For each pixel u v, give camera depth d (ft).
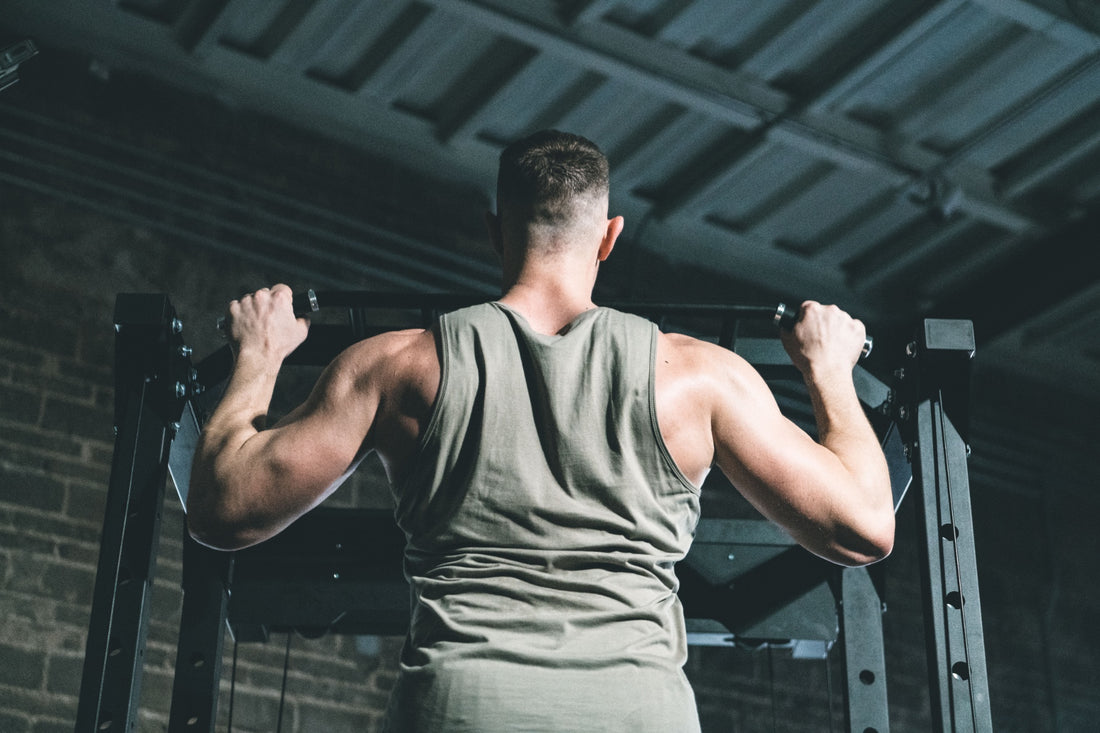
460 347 4.07
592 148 4.59
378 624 8.41
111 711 4.91
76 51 19.75
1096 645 24.93
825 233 24.03
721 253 24.22
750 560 8.76
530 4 19.04
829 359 4.83
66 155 19.03
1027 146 21.81
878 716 7.16
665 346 4.22
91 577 17.13
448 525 3.89
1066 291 23.16
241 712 17.19
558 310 4.30
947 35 19.34
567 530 3.85
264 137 20.95
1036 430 26.37
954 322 5.48
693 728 3.73
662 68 19.99
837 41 19.75
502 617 3.72
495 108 21.15
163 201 19.57
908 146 21.59
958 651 4.97
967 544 5.17
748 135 21.39
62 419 17.70
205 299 19.38
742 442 4.11
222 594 7.37
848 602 7.41
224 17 19.42
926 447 5.35
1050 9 18.69
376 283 21.12
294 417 4.23
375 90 21.01
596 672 3.65
